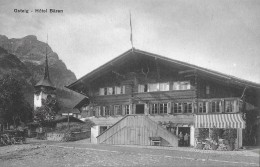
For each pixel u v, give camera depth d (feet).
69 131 150.92
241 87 102.53
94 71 133.28
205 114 106.42
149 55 117.70
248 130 112.06
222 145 93.20
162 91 118.62
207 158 71.05
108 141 118.01
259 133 112.27
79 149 93.91
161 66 120.37
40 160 71.97
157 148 96.78
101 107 136.46
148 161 66.64
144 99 123.34
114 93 133.28
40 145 111.65
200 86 110.22
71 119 203.82
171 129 113.91
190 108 111.86
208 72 104.01
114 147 100.89
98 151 87.66
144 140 110.63
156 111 119.75
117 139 116.16
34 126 207.21
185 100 112.78
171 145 105.50
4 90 189.37
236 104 102.89
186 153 81.76
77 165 63.36
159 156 74.95
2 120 190.29
